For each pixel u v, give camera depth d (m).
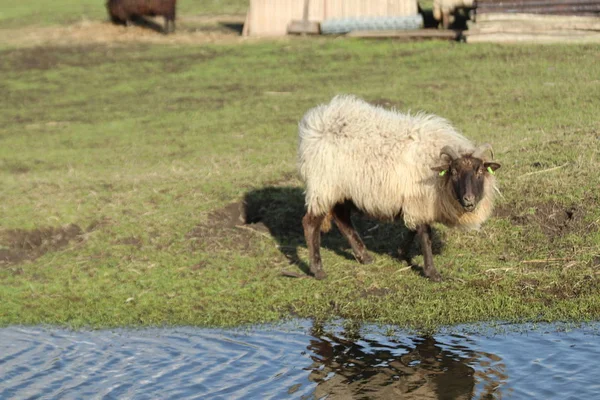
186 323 9.91
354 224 12.16
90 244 12.16
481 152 9.55
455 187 9.39
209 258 11.53
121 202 13.48
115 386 8.30
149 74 24.25
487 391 7.68
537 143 13.96
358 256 10.95
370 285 10.34
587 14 22.42
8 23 34.16
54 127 19.98
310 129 10.48
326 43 25.36
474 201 9.25
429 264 10.22
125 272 11.31
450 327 9.22
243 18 32.16
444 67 21.41
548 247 10.62
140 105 21.27
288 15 27.22
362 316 9.66
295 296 10.31
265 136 17.53
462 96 18.64
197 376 8.44
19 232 12.73
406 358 8.54
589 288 9.70
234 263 11.34
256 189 13.51
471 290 9.92
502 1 22.98
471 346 8.70
